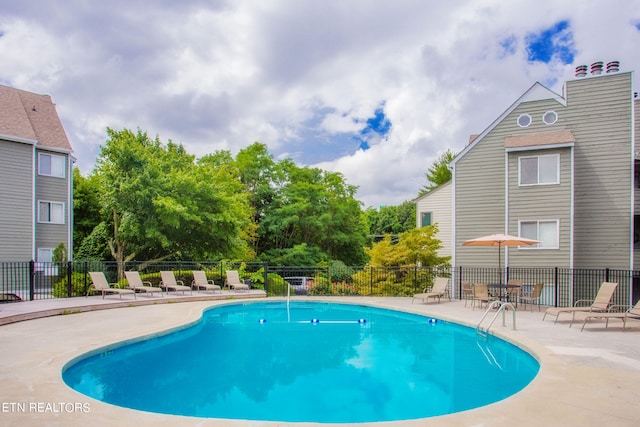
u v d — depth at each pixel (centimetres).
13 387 509
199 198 2119
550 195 1516
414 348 885
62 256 1944
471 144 1709
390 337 1002
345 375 688
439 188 2525
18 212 1983
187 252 2323
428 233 1911
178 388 616
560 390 512
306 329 1104
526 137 1598
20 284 1955
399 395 589
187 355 819
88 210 2772
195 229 2145
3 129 1955
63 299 1338
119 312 1183
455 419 422
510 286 1235
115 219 2212
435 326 1141
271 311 1418
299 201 3238
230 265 2173
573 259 1488
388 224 5500
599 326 970
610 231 1508
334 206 3525
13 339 794
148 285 1769
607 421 417
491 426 404
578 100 1566
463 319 1092
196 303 1415
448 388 618
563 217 1494
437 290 1486
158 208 1947
